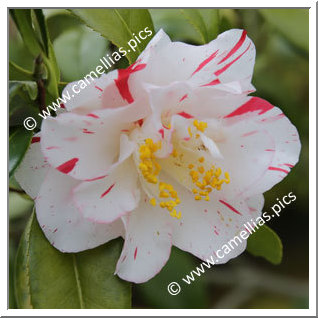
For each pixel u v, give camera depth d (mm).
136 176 347
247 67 344
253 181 345
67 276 348
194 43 441
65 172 328
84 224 341
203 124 340
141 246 345
